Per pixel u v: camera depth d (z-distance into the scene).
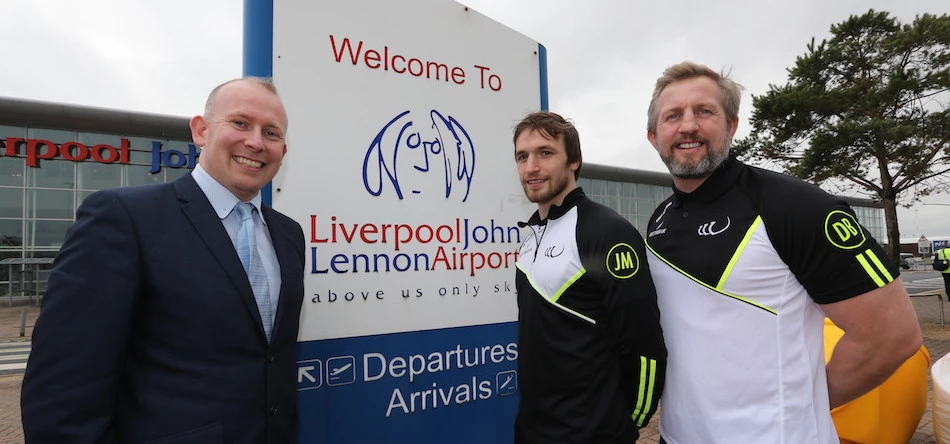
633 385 1.50
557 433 1.50
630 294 1.42
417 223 2.09
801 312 1.42
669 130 1.58
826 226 1.34
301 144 1.84
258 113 1.41
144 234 1.23
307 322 1.83
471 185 2.25
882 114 12.02
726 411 1.44
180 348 1.22
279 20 1.82
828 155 12.03
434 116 2.16
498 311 2.29
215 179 1.42
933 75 11.34
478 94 2.31
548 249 1.60
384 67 2.04
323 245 1.87
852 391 1.47
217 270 1.29
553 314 1.53
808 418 1.39
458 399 2.16
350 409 1.91
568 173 1.68
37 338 1.11
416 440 2.04
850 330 1.38
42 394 1.08
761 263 1.42
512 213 2.37
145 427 1.18
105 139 17.39
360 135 1.96
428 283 2.11
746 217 1.47
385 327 1.99
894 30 12.21
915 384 3.25
